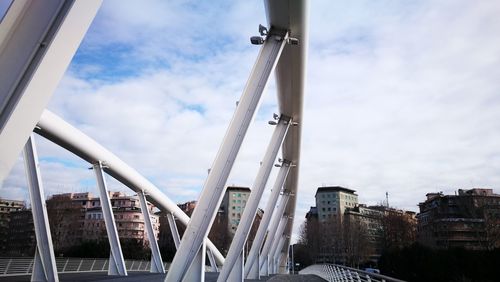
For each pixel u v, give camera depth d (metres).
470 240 70.38
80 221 91.75
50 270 16.56
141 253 67.38
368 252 105.62
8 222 87.25
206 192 12.57
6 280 22.25
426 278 50.91
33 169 16.66
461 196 76.69
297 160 32.47
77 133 23.11
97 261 39.31
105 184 25.88
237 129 13.30
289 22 14.55
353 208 136.75
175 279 11.83
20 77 3.75
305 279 35.12
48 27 3.93
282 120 23.98
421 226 95.50
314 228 120.44
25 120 3.74
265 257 43.53
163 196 36.12
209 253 54.88
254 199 21.27
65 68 4.05
